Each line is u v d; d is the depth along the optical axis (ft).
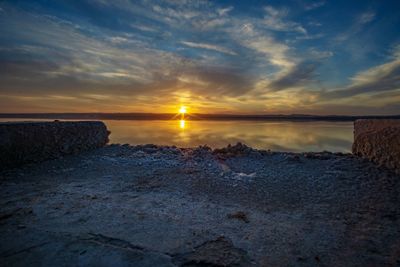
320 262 8.43
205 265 8.28
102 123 33.12
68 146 26.48
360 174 18.34
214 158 25.36
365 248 9.21
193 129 99.40
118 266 8.01
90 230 10.20
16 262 8.09
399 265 8.19
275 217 11.98
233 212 12.46
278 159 24.61
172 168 21.48
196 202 13.87
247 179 18.35
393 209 12.55
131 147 31.12
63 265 7.98
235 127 116.78
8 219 11.15
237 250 9.05
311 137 67.10
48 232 9.91
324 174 18.98
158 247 9.10
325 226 11.00
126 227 10.57
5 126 20.07
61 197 14.20
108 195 14.71
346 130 93.09
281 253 8.93
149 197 14.49
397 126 18.76
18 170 20.04
